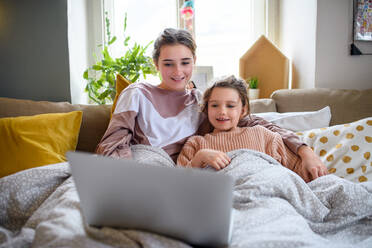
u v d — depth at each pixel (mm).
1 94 1510
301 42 1706
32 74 1510
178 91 1189
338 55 1586
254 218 609
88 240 491
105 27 1920
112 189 489
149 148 995
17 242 557
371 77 1646
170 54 1083
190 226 491
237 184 781
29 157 1042
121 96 1136
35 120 1145
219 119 1079
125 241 502
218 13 2012
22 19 1481
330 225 702
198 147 1042
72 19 1575
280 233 555
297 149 1030
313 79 1590
